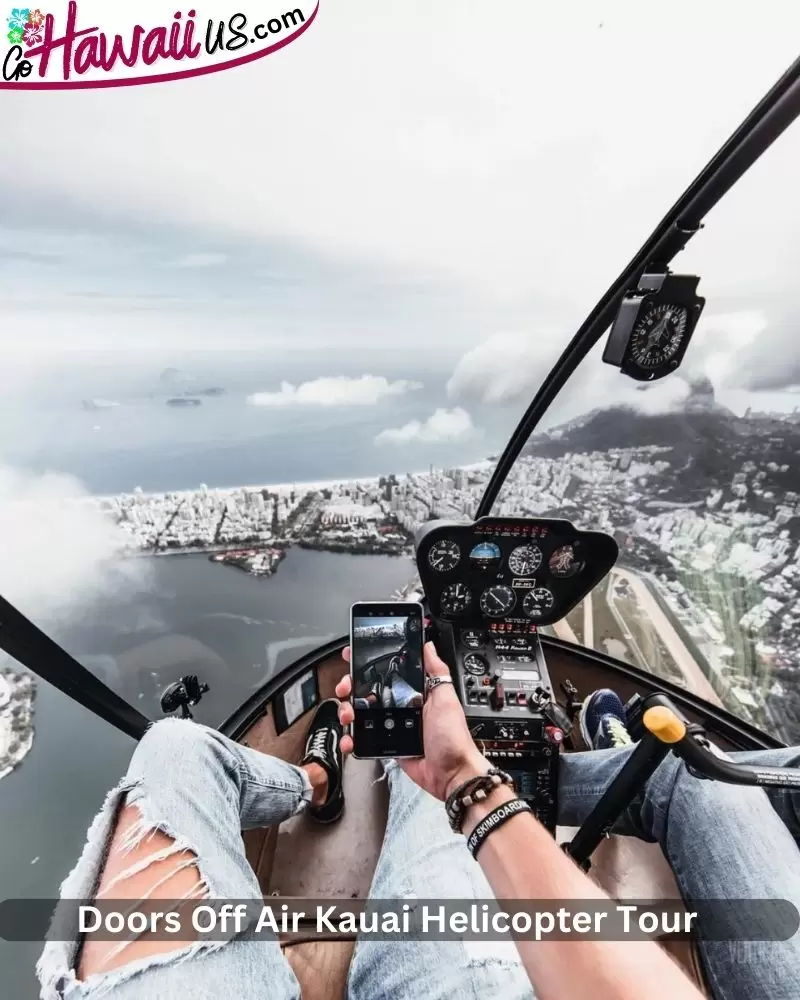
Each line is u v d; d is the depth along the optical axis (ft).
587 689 3.31
